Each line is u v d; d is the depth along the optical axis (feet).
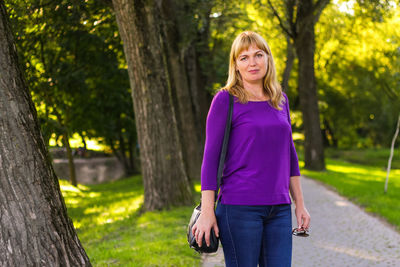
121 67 48.37
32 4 20.63
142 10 28.14
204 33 52.01
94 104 58.75
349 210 28.30
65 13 23.36
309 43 60.18
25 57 32.17
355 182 44.91
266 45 7.28
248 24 46.24
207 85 54.65
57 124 42.29
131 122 71.46
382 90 77.82
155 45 29.09
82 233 25.76
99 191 62.08
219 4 40.06
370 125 135.03
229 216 6.91
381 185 42.22
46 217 8.96
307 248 18.45
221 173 6.95
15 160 8.68
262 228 6.98
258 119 6.96
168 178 29.81
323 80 98.22
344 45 69.15
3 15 9.12
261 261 7.21
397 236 20.40
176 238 19.80
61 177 77.66
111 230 25.20
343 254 17.43
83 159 88.84
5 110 8.70
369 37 65.31
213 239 6.93
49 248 8.92
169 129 30.09
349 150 140.15
